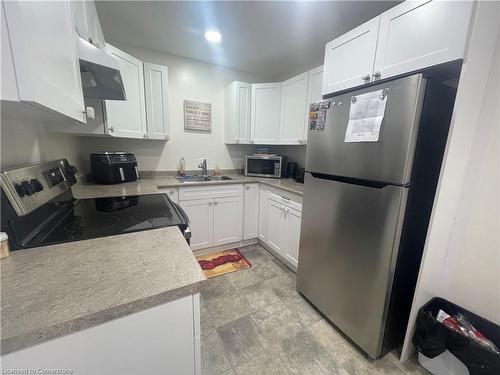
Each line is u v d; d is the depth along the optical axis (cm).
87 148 220
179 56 250
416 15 102
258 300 177
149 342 57
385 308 119
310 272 167
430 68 101
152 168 257
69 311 47
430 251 116
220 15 171
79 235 86
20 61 46
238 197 255
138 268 64
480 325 123
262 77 304
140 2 157
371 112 115
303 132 232
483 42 98
